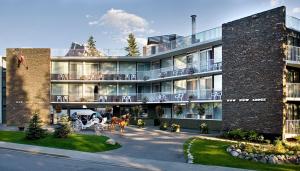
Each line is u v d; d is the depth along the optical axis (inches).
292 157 701.9
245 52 1243.2
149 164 678.5
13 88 1855.3
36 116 1073.5
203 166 650.2
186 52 1758.1
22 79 1861.5
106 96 1946.4
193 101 1608.0
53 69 2003.0
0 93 2137.1
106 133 1326.3
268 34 1160.2
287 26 1150.3
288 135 1120.8
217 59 1530.5
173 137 1194.0
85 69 2033.7
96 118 1529.3
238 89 1266.0
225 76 1325.0
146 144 1000.2
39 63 1875.0
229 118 1295.5
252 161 707.4
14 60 1862.7
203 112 1557.6
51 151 855.1
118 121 1668.3
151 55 1930.4
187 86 1763.0
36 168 643.5
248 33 1234.6
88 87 2034.9
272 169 629.9
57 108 1946.4
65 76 1967.3
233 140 1101.7
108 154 817.5
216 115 1546.5
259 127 1176.2
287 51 1130.0
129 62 2071.9
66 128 1048.2
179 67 1819.6
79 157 770.8
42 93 1866.4
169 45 1791.3
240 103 1253.7
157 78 1892.2
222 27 1350.9
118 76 1990.7
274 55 1137.4
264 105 1163.3
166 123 1583.4
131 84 2070.6
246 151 759.1
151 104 1994.3
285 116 1115.3
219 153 797.2
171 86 1891.0
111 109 2038.6
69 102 1926.7
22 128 1409.9
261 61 1180.5
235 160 713.0
